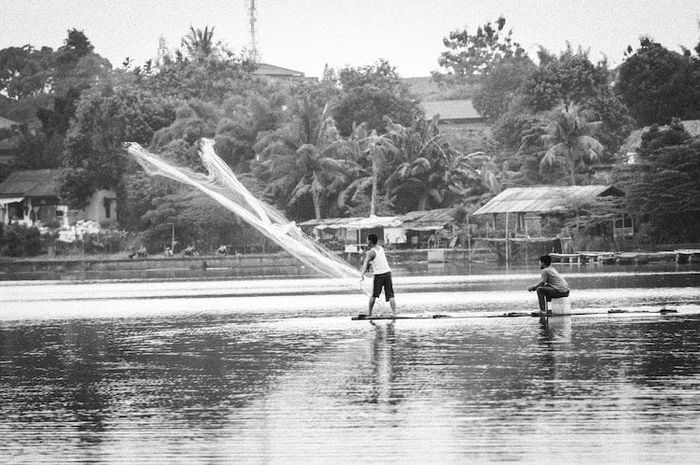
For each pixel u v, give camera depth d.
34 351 61.19
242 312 89.44
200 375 48.44
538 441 32.66
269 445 33.22
